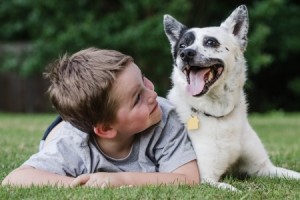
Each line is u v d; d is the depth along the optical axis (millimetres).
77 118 4242
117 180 4176
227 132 4742
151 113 4309
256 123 13461
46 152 4441
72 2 15719
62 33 15562
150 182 4230
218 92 4797
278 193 4160
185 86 4848
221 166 4770
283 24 20125
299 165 5984
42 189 4070
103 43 15258
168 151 4492
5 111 19641
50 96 4344
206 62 4875
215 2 19922
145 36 14992
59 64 4332
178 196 3918
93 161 4398
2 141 8008
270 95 22062
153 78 15797
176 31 5426
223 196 3998
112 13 15883
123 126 4230
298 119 15375
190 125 4707
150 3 15258
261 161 5133
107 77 4109
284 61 21375
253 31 15734
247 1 20094
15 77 19500
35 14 16078
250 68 15938
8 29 18469
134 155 4477
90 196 3863
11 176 4379
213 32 5086
